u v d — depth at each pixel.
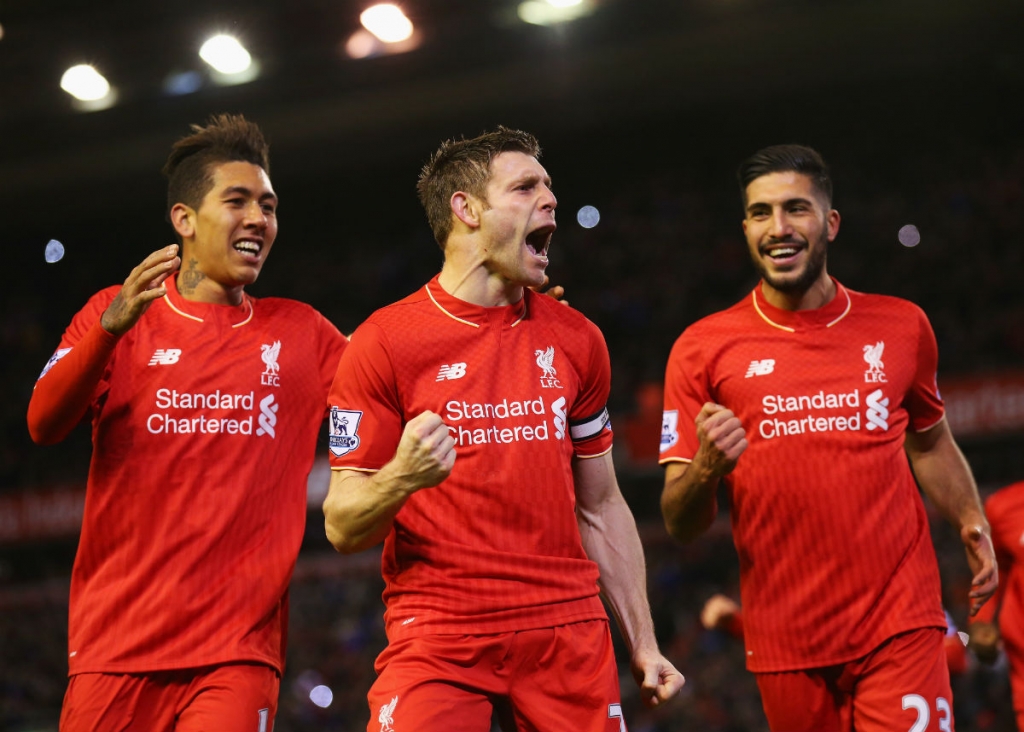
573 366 2.56
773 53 15.23
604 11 14.40
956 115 17.80
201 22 13.04
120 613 2.63
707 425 2.52
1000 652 3.61
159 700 2.61
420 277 19.41
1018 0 13.88
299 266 20.89
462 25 14.68
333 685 12.35
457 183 2.52
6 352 19.22
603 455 2.63
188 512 2.68
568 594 2.37
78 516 15.01
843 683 2.90
